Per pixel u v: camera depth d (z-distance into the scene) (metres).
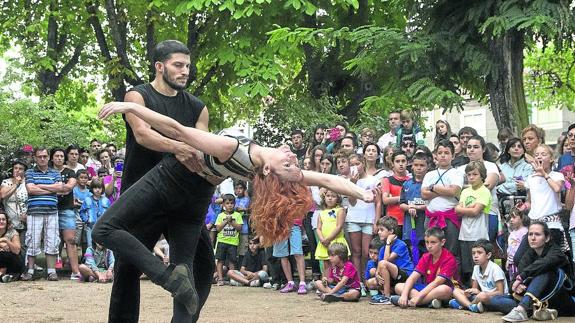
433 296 6.63
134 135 4.00
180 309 3.91
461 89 9.10
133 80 14.48
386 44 8.55
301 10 12.30
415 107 9.29
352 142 8.36
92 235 3.84
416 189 7.38
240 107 14.54
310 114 13.23
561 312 6.12
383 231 7.19
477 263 6.46
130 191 3.90
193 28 13.75
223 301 7.27
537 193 6.64
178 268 3.68
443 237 6.75
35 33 15.02
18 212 9.34
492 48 8.30
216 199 9.34
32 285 8.62
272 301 7.27
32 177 9.16
